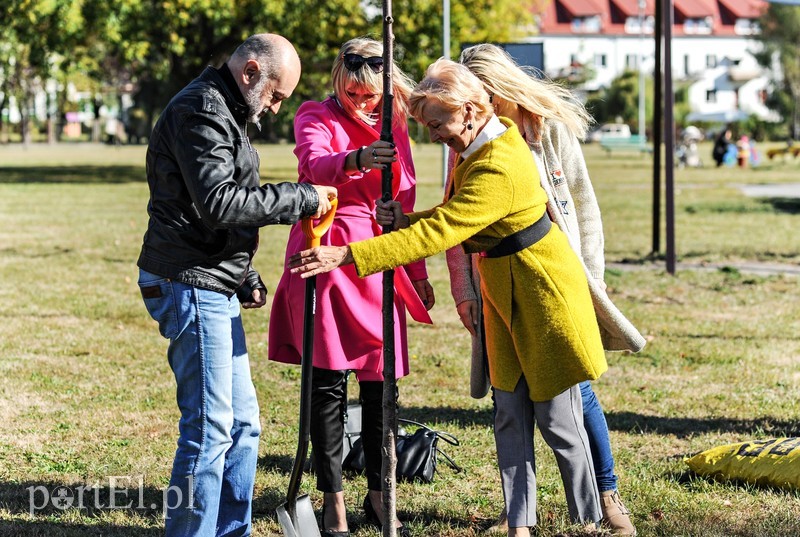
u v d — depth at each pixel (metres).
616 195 23.45
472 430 5.21
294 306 3.78
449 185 3.44
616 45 93.88
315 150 3.63
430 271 11.33
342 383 3.81
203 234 3.12
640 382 6.20
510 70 3.51
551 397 3.41
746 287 10.02
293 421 5.38
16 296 9.26
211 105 3.04
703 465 4.42
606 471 3.74
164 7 25.95
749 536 3.71
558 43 93.44
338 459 3.77
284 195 3.11
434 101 3.20
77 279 10.37
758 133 75.94
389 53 3.32
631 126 75.81
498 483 4.41
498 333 3.49
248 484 3.44
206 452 3.18
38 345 7.18
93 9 25.62
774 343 7.34
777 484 4.20
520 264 3.34
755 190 25.06
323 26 26.22
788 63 77.38
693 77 92.69
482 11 26.88
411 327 8.02
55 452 4.77
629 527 3.72
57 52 26.52
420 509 4.06
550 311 3.35
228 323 3.23
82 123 76.81
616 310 3.65
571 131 3.63
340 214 3.78
